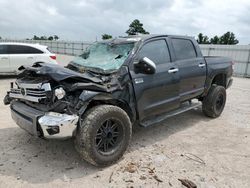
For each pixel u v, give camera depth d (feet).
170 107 14.80
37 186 9.85
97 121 10.62
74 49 112.06
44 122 10.09
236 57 57.62
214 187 9.95
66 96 10.63
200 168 11.36
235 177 10.69
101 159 10.96
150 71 12.19
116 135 11.73
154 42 14.12
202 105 18.57
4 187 9.73
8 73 36.14
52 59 38.52
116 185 9.98
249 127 17.02
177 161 11.96
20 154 12.41
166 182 10.21
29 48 36.96
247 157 12.54
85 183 10.09
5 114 18.44
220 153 12.92
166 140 14.52
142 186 9.93
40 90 10.89
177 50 15.46
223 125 17.34
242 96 27.94
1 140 13.94
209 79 17.80
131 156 12.41
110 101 11.87
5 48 35.35
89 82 11.10
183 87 15.44
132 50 12.92
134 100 12.52
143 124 13.37
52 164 11.53
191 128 16.62
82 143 10.52
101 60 13.60
